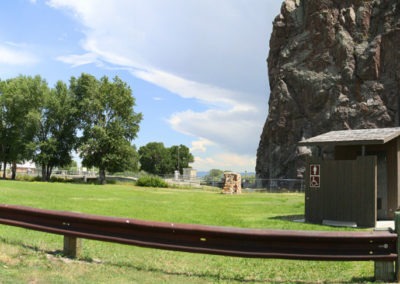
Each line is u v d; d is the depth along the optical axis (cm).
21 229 1234
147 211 2059
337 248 783
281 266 966
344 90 8294
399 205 1956
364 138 1817
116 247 1091
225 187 4816
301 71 8956
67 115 8544
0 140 8362
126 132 8312
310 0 9131
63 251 902
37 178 8331
